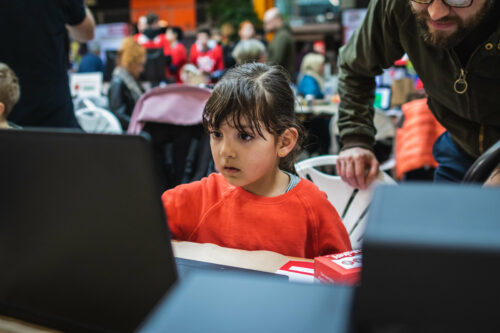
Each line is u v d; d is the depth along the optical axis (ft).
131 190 1.44
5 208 1.70
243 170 3.11
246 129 3.03
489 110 3.77
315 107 12.71
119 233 1.52
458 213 0.66
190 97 6.31
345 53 4.53
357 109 4.48
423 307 0.60
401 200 0.70
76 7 6.93
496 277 0.58
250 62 3.72
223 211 3.49
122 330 1.63
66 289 1.71
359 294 0.63
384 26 3.98
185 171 6.46
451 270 0.59
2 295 1.87
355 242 4.68
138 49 11.64
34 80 6.44
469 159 4.59
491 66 3.50
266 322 0.69
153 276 1.52
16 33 6.19
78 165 1.49
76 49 22.47
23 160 1.58
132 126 6.44
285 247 3.38
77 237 1.60
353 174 4.36
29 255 1.73
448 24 3.02
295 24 28.25
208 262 2.69
